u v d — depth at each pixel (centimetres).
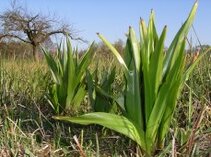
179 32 214
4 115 312
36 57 619
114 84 355
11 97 360
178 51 217
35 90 398
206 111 274
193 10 211
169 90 211
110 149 248
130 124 215
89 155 228
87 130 283
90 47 329
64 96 327
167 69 220
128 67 227
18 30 2328
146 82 213
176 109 289
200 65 362
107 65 423
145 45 214
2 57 520
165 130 223
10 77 444
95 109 281
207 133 245
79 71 327
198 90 312
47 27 2291
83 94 330
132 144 247
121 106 227
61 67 332
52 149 246
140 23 217
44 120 309
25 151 225
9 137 250
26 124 296
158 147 226
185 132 244
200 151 229
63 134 271
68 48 322
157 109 213
